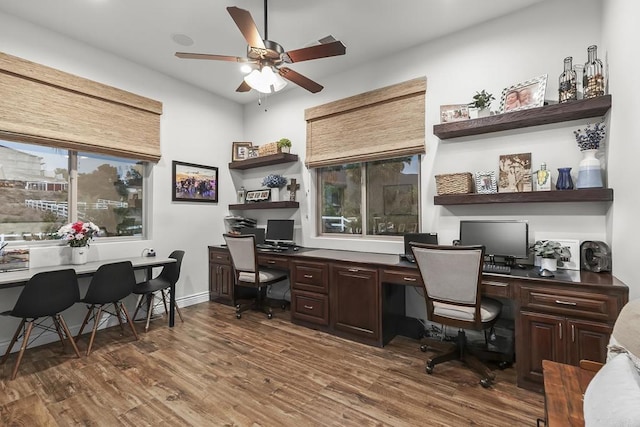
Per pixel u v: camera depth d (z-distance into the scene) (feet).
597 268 7.47
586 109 7.32
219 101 15.15
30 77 9.35
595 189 7.24
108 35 10.18
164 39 10.41
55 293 8.30
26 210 9.82
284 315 12.44
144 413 6.36
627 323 4.29
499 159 9.07
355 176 12.84
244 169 16.10
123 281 9.71
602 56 7.68
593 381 3.65
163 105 12.87
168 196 13.12
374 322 9.52
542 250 7.58
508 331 9.02
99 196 11.49
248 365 8.36
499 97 9.19
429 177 10.46
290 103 14.35
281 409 6.52
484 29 9.47
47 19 9.30
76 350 8.75
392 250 11.35
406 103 10.91
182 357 8.81
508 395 6.95
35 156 10.02
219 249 13.99
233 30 9.93
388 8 8.82
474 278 7.14
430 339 10.09
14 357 8.79
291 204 13.66
